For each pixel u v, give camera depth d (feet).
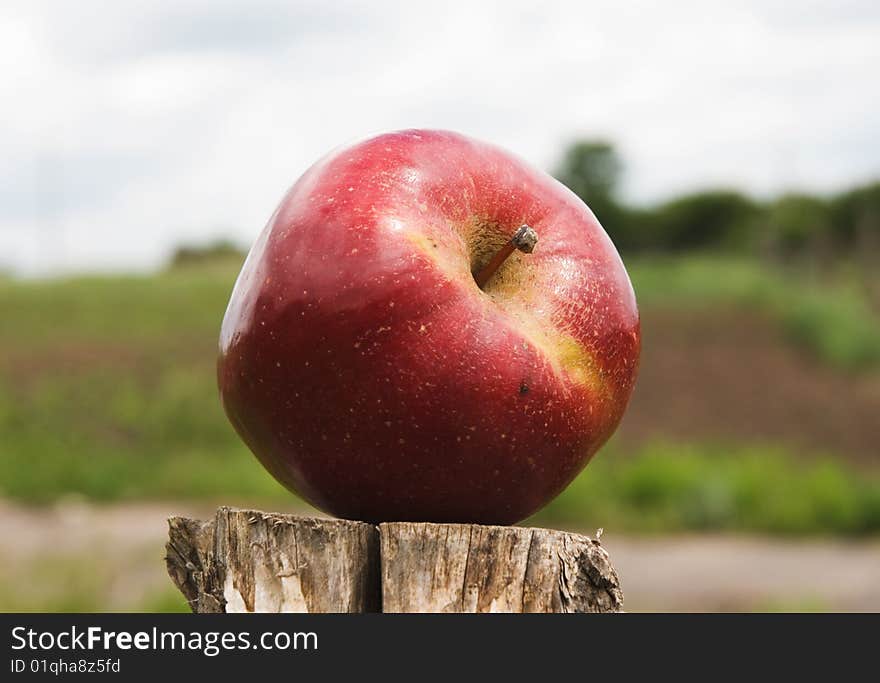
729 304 334.65
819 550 141.90
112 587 106.52
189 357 242.78
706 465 172.24
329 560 30.25
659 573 126.00
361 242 29.50
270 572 30.30
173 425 194.59
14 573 107.14
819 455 187.21
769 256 529.04
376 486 30.30
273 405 30.37
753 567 130.00
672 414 212.02
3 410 193.36
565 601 30.81
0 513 144.77
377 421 29.30
